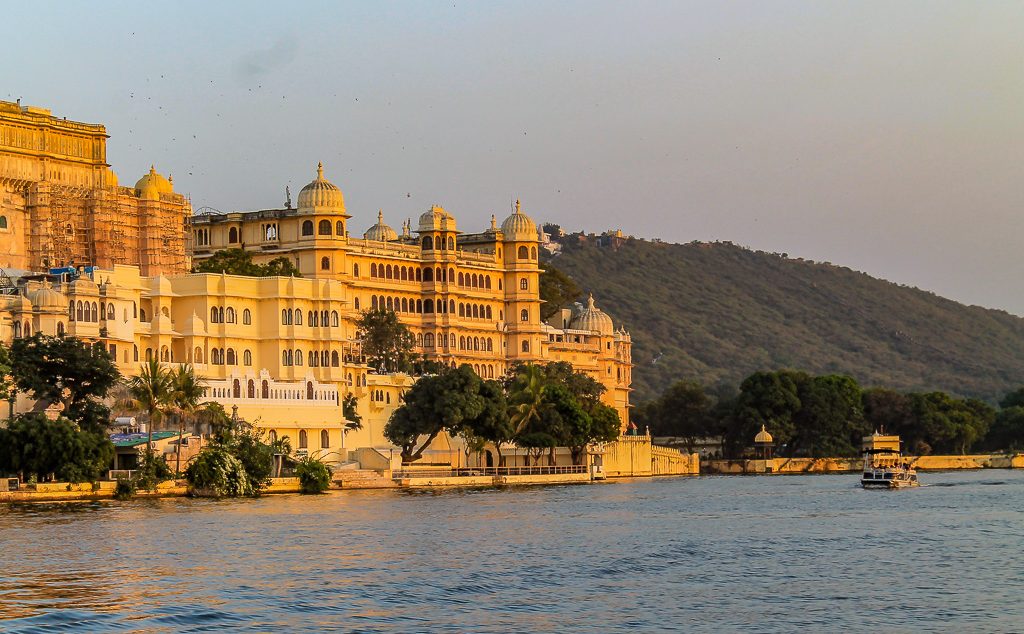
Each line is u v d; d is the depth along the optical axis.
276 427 198.50
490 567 108.44
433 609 91.75
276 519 138.62
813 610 92.44
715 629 86.69
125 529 127.38
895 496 192.00
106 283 191.38
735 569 109.50
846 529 139.50
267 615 89.00
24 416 157.75
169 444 171.00
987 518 153.12
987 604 94.62
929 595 98.00
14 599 92.44
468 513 150.75
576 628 86.62
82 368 168.62
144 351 199.88
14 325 180.00
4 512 140.88
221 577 101.44
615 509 160.88
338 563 108.75
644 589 99.75
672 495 189.12
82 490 156.00
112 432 171.75
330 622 87.38
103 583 98.25
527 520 143.75
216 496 164.00
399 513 149.12
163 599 93.00
